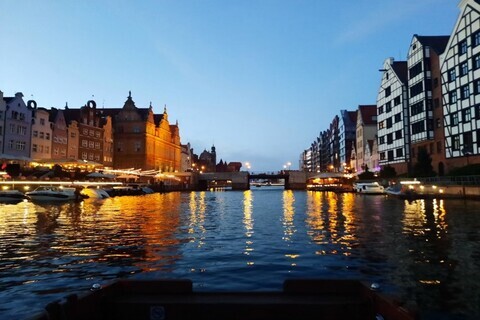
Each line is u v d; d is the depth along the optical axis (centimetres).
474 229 1933
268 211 3366
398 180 6044
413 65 6338
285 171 13975
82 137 8256
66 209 3659
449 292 920
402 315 521
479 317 766
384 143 7588
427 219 2416
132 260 1305
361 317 630
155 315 636
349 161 11500
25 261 1298
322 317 629
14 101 6225
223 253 1415
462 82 5088
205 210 3550
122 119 10262
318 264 1223
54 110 7550
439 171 5691
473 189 3928
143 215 3005
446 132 5447
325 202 4719
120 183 7719
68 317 560
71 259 1324
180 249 1500
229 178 12800
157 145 11162
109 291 660
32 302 892
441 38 6153
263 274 1116
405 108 6625
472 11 4838
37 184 5494
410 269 1139
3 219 2675
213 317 631
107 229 2117
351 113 12150
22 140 6369
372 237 1739
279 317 628
